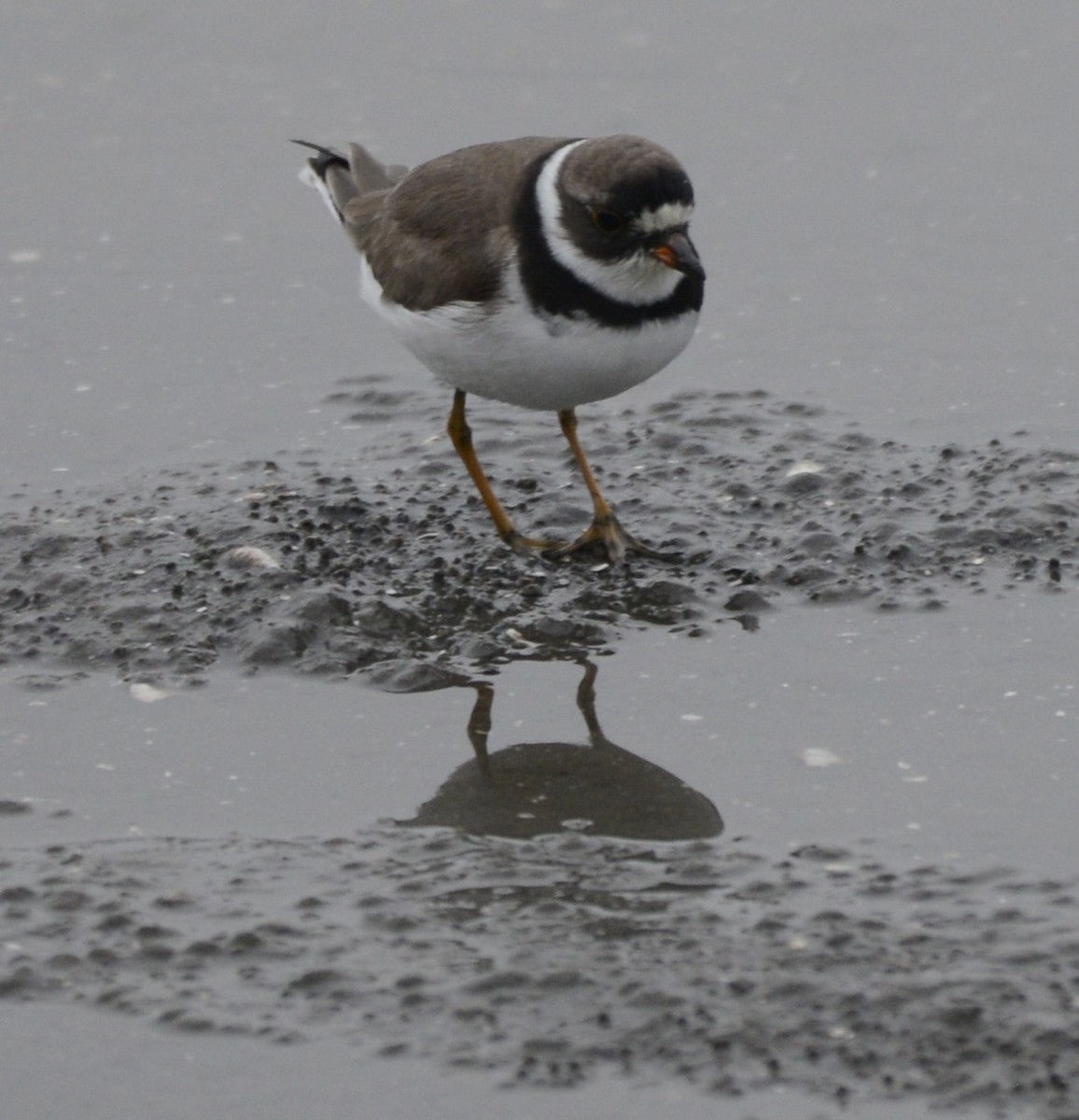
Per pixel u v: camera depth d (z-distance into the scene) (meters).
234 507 12.11
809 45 19.47
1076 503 11.88
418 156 17.25
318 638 10.60
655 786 9.15
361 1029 7.44
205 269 15.88
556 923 8.01
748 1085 7.09
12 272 15.74
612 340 10.62
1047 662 10.18
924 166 17.19
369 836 8.76
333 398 13.98
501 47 19.59
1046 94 18.36
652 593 11.10
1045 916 7.94
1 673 10.38
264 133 18.00
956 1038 7.23
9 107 18.50
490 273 10.62
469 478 12.66
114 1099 7.19
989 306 14.97
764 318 14.95
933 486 12.20
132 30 20.19
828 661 10.30
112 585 11.18
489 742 9.62
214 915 8.14
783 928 7.90
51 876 8.44
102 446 13.16
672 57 19.25
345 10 20.61
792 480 12.30
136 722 9.85
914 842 8.56
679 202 10.32
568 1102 7.06
